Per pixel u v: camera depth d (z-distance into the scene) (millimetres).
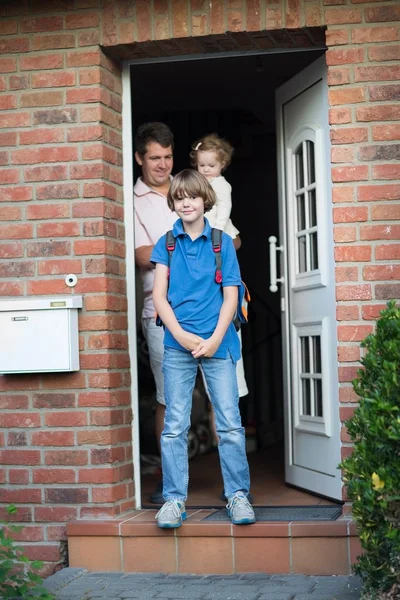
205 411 7762
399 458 3770
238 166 10102
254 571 4770
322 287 5352
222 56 5414
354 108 4914
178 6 5121
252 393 8953
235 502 4812
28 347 5094
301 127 5605
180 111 9047
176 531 4840
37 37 5293
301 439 5707
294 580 4586
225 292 4805
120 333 5328
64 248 5215
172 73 7551
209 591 4426
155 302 4820
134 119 9023
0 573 4137
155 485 6188
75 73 5250
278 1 4996
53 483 5168
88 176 5211
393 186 4863
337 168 4906
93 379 5145
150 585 4590
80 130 5230
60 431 5172
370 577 4086
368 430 3842
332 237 5195
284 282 5879
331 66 4938
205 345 4684
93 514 5113
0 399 5250
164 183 5719
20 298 5250
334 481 5258
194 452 7453
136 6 5184
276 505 5273
